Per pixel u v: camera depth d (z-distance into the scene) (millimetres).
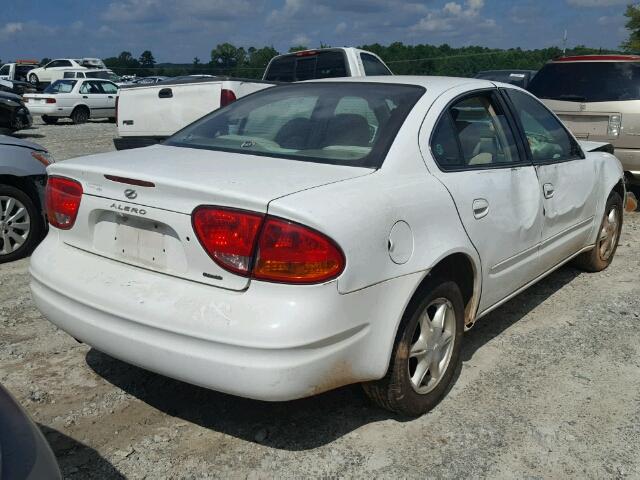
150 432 3113
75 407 3316
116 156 3361
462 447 3027
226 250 2600
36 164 5973
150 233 2846
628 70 7883
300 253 2531
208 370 2570
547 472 2861
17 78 35469
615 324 4496
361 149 3184
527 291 5152
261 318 2514
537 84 8477
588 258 5438
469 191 3385
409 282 2910
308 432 3131
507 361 3916
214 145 3549
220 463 2889
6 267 5648
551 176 4305
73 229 3143
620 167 5582
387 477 2809
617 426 3221
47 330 4266
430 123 3373
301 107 3689
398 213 2883
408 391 3105
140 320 2695
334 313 2596
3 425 1783
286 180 2799
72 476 2777
